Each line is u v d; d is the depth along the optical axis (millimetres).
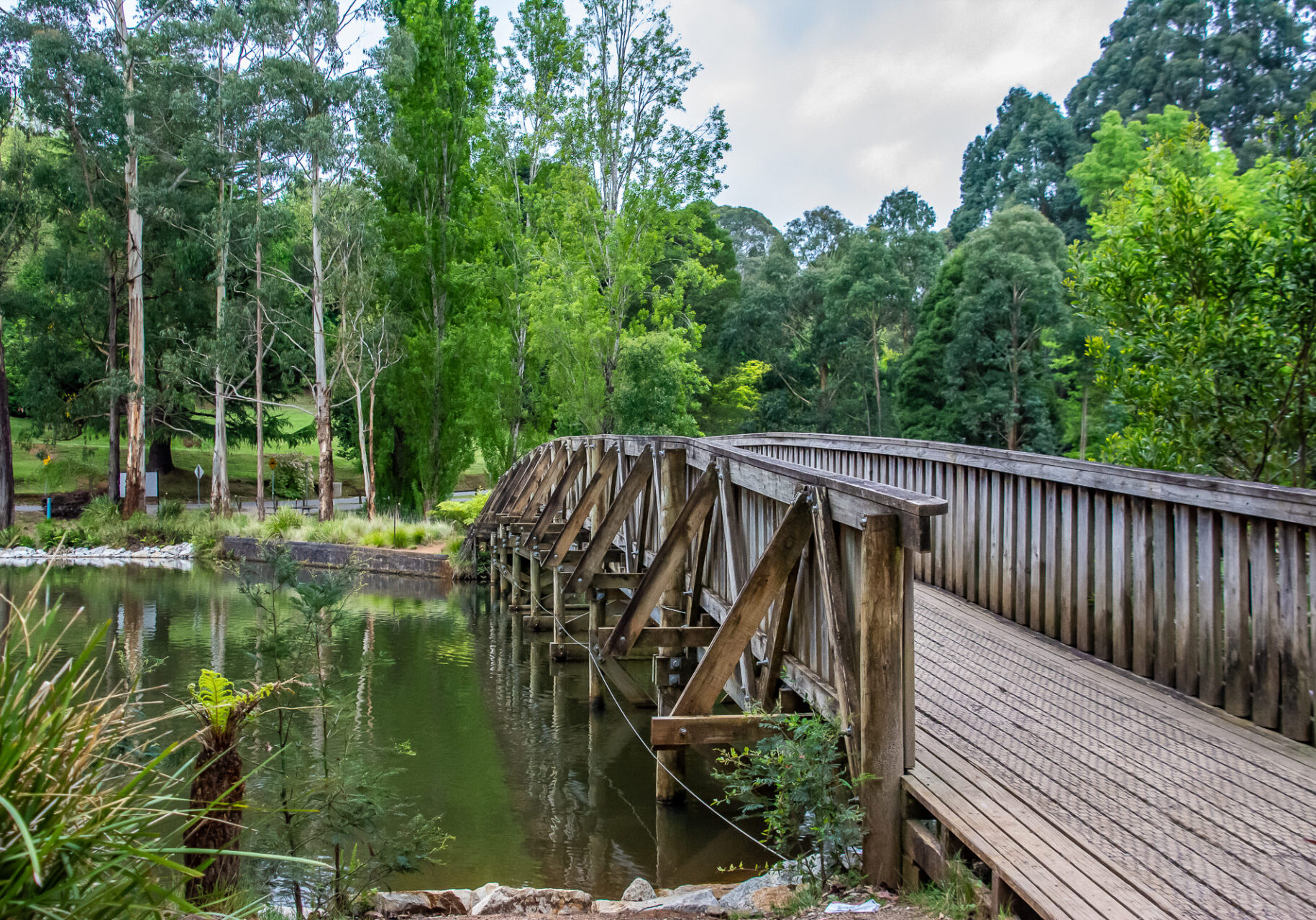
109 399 32094
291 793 4086
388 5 32375
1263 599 4406
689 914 3980
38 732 1752
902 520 3775
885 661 3854
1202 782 3779
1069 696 4992
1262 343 6324
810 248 71812
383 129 32281
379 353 32062
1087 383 38781
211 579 22281
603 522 9203
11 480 29156
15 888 1570
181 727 8086
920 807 3863
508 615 16328
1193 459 6539
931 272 55844
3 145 34812
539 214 33812
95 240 34719
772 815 4016
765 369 47250
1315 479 6312
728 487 6309
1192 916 2711
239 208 32375
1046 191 65312
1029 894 2852
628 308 33500
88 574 23219
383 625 15422
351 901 4125
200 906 2307
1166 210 6863
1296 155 6449
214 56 32906
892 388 49250
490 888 4758
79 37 31625
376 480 36156
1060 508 6168
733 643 4797
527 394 32031
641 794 7031
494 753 8195
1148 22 70625
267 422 45250
